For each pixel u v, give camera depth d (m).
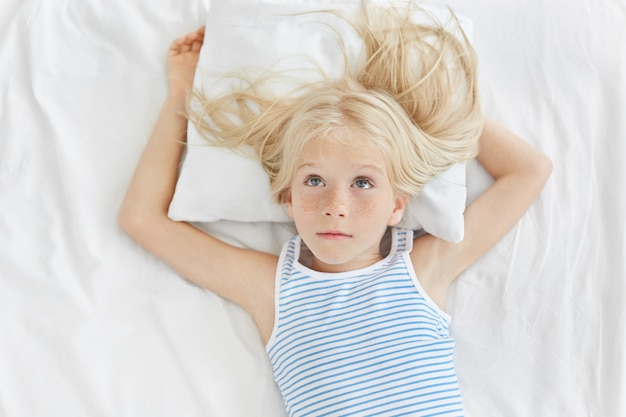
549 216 1.11
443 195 1.06
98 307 1.07
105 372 1.04
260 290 1.06
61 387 1.02
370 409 0.96
